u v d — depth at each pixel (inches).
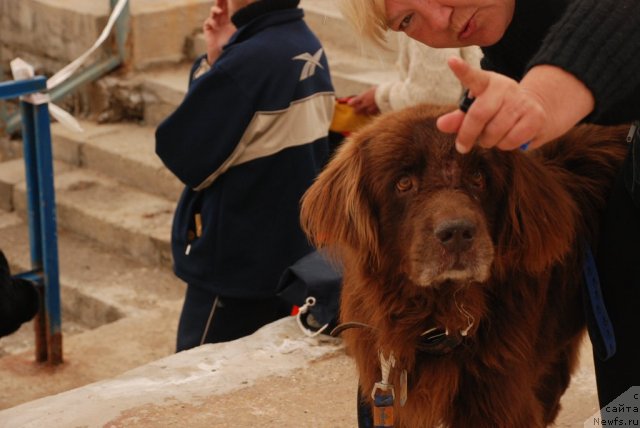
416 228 111.0
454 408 125.1
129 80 387.9
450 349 120.0
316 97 214.7
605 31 86.8
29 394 247.4
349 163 120.6
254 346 185.0
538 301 121.3
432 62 196.7
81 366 260.2
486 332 119.6
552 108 84.5
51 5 393.7
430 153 112.8
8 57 420.2
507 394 122.0
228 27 225.6
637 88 90.3
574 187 125.6
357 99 222.1
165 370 176.7
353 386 170.1
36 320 255.9
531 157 118.8
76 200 353.4
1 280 228.4
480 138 83.4
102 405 162.6
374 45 112.7
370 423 136.1
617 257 116.6
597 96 86.0
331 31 371.6
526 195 115.0
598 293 118.5
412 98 203.2
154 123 386.3
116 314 302.8
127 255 335.9
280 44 207.5
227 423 157.9
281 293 195.6
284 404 164.4
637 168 109.4
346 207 119.4
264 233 213.0
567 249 118.5
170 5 395.2
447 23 105.4
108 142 374.0
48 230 243.1
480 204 113.4
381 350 122.7
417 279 110.4
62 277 321.7
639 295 115.4
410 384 124.3
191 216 219.5
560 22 89.4
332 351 181.5
